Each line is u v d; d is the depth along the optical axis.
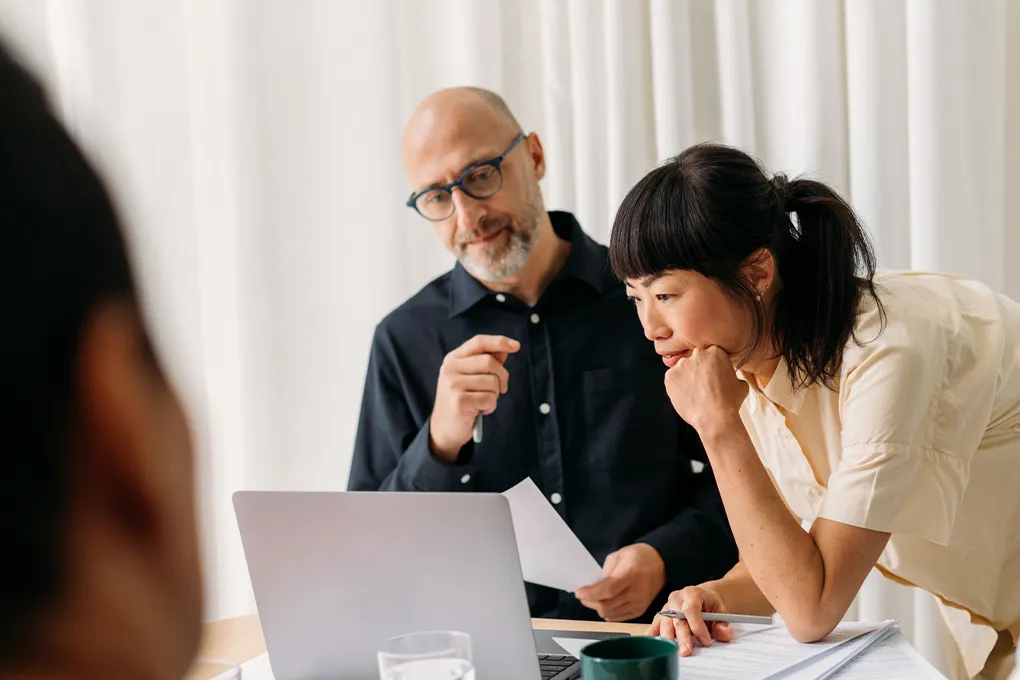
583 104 2.21
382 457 1.95
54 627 0.22
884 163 2.01
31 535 0.21
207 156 2.37
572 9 2.21
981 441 1.30
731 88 2.12
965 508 1.32
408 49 2.35
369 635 1.05
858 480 1.16
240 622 1.49
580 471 1.87
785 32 2.10
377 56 2.34
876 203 2.02
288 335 2.37
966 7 1.95
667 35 2.12
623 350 1.90
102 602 0.22
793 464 1.43
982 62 1.96
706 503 1.81
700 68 2.18
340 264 2.37
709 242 1.21
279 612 1.08
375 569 1.02
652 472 1.86
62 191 0.21
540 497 1.20
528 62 2.31
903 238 2.03
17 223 0.21
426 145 1.85
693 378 1.25
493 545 0.96
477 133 1.84
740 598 1.35
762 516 1.18
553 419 1.88
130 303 0.23
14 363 0.21
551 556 1.27
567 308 1.92
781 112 2.12
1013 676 1.28
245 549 1.07
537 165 2.01
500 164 1.84
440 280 2.02
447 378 1.67
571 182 2.27
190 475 0.24
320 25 2.35
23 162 0.21
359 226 2.37
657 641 0.92
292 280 2.37
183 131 2.33
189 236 2.33
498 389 1.67
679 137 2.13
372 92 2.35
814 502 1.44
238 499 1.06
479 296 1.92
